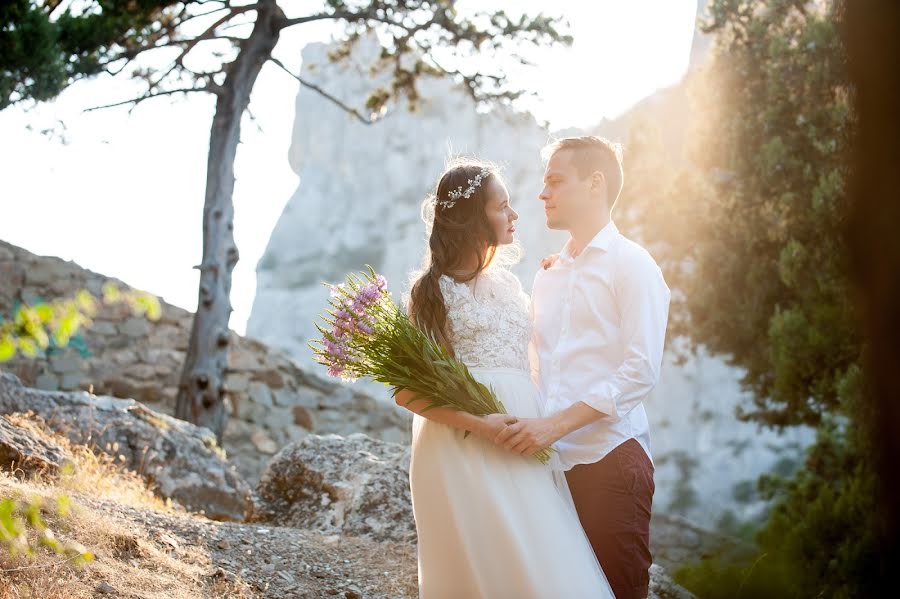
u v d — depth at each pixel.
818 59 11.20
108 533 3.74
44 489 4.19
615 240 3.33
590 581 2.98
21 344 1.97
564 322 3.37
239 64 12.70
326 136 87.75
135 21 11.68
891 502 0.93
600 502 3.24
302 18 13.05
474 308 3.23
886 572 0.94
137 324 13.25
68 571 3.28
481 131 72.38
